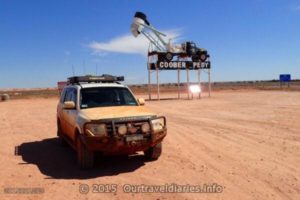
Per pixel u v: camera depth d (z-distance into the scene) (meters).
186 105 26.56
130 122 7.81
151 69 35.34
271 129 13.21
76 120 8.41
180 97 40.00
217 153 9.43
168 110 22.70
